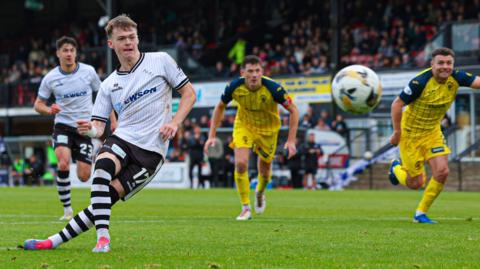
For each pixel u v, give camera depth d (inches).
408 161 858.8
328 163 2306.8
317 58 2733.8
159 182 2373.3
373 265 478.0
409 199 1481.3
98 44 3494.1
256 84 885.8
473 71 2314.2
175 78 561.0
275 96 896.9
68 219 913.5
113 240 637.3
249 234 692.1
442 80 815.7
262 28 3176.7
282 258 512.7
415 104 828.6
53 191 1862.7
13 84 3152.1
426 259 509.4
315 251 554.9
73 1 3890.3
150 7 3710.6
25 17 3934.5
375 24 2812.5
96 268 464.4
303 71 2714.1
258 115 917.2
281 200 1435.8
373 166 2295.8
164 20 3440.0
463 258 515.2
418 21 2748.5
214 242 621.3
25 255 526.9
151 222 855.1
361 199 1477.6
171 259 507.2
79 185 2390.5
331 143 2314.2
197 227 775.1
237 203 1326.3
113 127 875.4
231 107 2650.1
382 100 2445.9
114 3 2876.5
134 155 546.6
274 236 672.4
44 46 3671.3
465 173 2166.6
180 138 2379.4
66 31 3678.6
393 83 2433.6
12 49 3767.2
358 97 1045.8
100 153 545.0
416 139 847.1
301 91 2615.7
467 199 1486.2
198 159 2229.3
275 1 3245.6
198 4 3474.4
